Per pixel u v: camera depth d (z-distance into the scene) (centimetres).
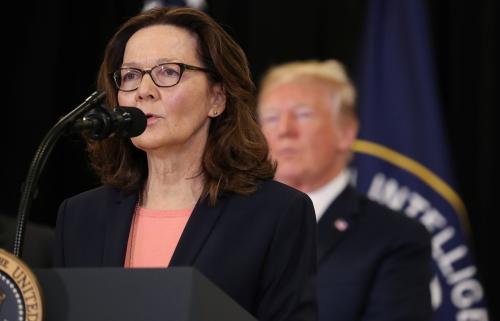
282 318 397
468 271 834
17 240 348
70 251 425
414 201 845
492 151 855
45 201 890
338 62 852
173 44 417
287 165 828
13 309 303
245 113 441
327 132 833
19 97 911
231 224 407
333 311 719
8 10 916
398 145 854
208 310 308
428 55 862
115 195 437
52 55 911
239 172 425
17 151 907
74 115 357
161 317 305
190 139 426
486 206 853
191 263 395
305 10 886
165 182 429
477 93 870
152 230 420
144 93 407
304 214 418
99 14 922
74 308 313
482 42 870
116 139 443
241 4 900
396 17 872
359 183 848
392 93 861
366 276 727
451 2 887
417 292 731
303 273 407
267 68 873
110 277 312
